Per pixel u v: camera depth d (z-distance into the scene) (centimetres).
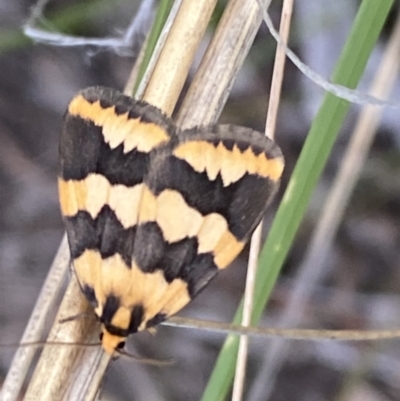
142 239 10
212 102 10
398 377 14
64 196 10
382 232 14
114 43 12
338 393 14
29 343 10
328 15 13
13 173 14
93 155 10
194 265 10
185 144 10
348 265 14
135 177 10
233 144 10
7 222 14
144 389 14
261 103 14
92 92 10
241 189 10
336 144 14
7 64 14
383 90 12
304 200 10
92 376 10
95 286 10
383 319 14
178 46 10
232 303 14
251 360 14
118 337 10
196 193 10
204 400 10
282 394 14
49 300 10
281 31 10
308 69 10
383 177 14
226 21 10
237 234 10
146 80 10
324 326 14
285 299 14
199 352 14
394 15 13
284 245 10
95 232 10
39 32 12
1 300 14
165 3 10
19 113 14
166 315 10
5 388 11
